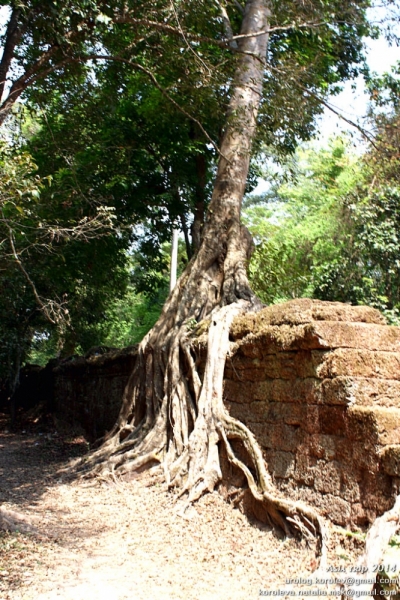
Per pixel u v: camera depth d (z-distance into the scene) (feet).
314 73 39.14
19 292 55.52
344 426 18.56
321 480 19.17
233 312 28.55
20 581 16.75
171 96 40.88
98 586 16.67
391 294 42.09
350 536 16.97
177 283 35.32
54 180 45.01
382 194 41.60
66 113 41.37
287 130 37.83
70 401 57.06
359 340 20.08
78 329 69.00
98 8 29.35
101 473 30.86
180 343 31.30
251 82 35.94
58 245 47.09
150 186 50.39
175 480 26.21
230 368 26.17
